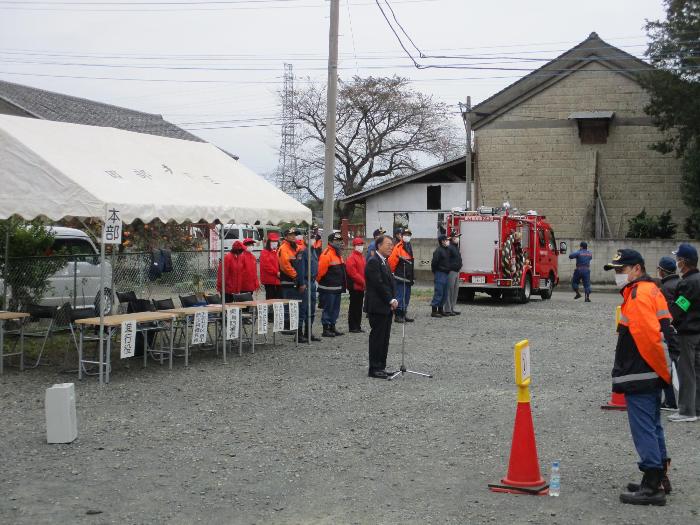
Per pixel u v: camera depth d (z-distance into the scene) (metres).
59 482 6.85
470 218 22.58
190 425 8.82
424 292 26.78
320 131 55.00
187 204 11.72
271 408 9.68
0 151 10.73
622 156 35.28
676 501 6.34
